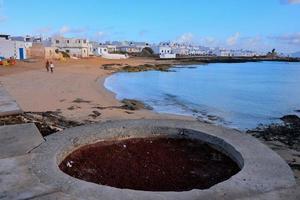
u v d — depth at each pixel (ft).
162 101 73.87
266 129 46.14
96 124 22.97
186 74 166.71
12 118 26.96
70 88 82.02
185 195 12.57
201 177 16.67
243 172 14.88
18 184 13.19
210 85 115.55
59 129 27.40
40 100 60.44
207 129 22.13
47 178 13.79
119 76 143.02
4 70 116.16
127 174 16.81
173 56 364.58
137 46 454.40
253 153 17.46
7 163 15.37
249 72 194.70
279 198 12.55
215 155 19.74
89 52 278.05
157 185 15.61
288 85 122.11
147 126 22.45
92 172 16.89
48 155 16.56
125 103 64.44
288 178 14.34
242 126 49.26
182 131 22.22
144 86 106.11
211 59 350.64
